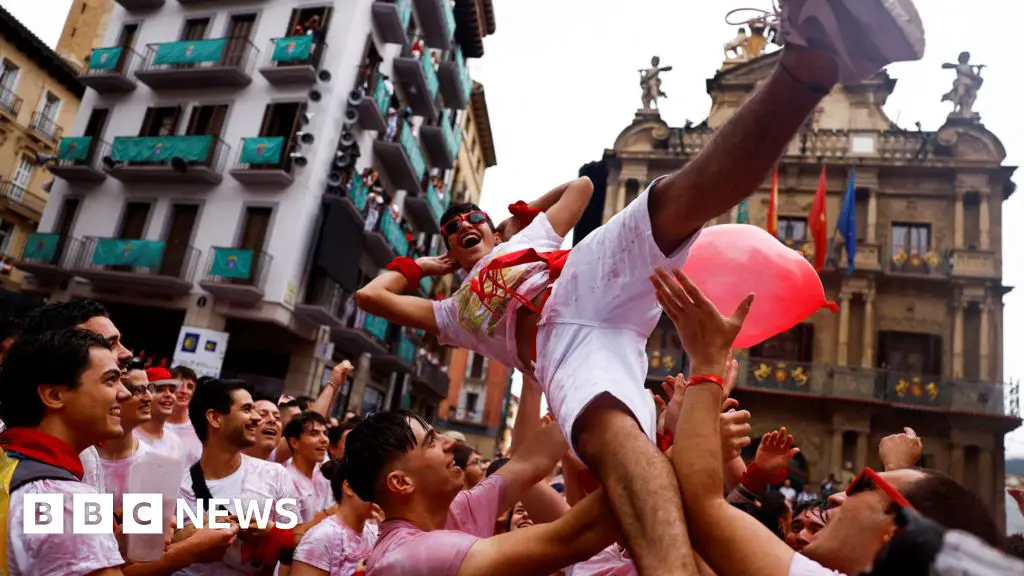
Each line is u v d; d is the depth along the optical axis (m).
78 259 17.59
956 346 17.94
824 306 2.32
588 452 1.55
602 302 1.75
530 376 2.13
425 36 22.86
